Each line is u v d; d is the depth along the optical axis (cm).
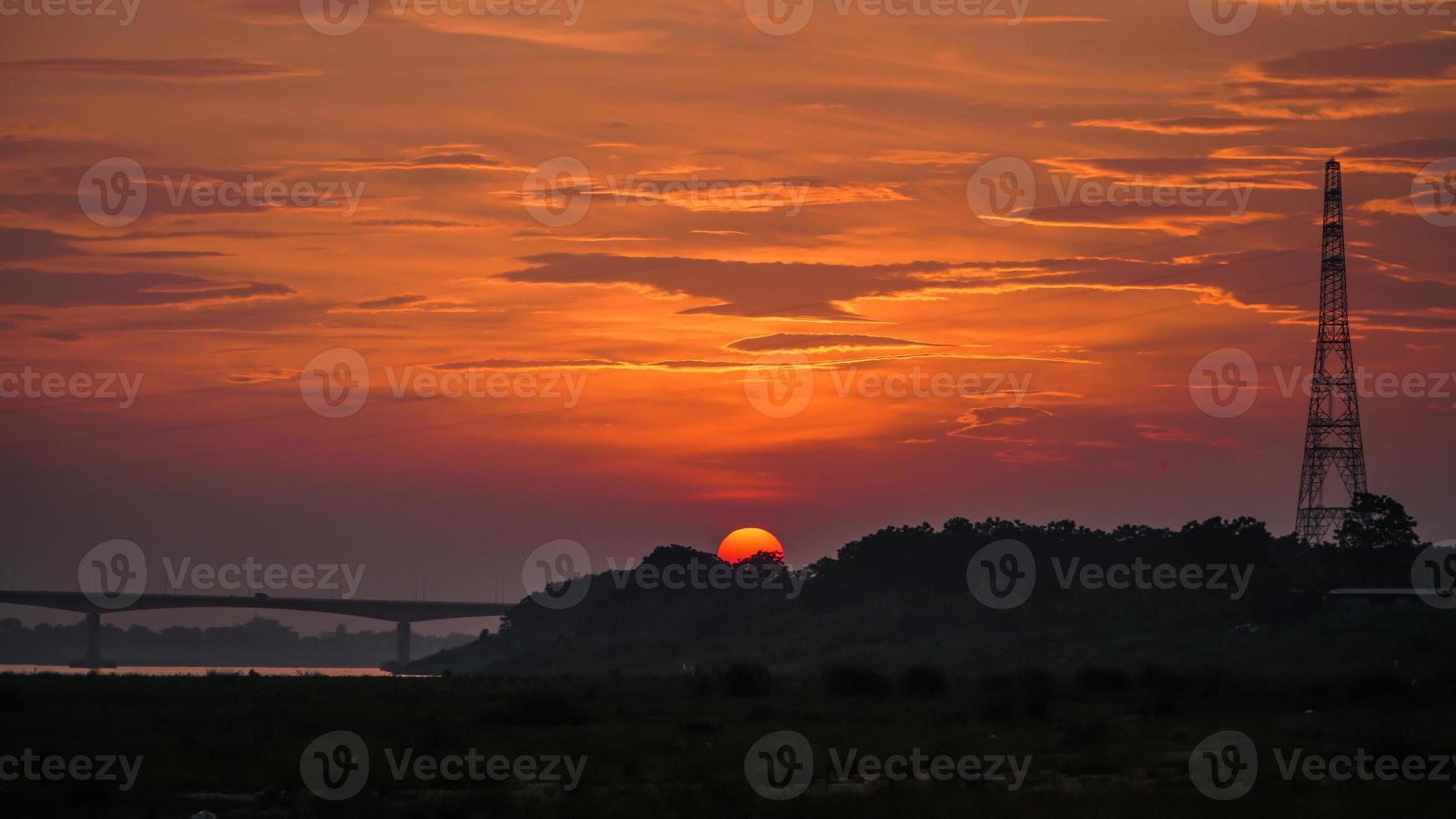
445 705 6303
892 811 3189
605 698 7088
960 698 7088
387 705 6131
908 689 7581
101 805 3391
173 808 3366
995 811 3159
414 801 3394
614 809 3231
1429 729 5091
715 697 7288
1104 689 7450
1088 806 3238
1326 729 5147
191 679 9194
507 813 3250
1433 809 3206
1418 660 8944
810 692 7694
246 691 7025
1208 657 10425
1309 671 9219
